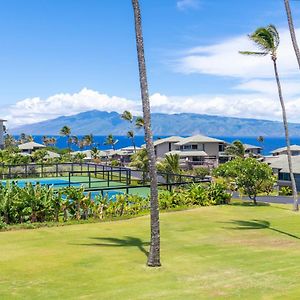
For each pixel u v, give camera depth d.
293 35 19.61
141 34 12.71
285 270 11.95
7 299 9.23
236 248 14.86
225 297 9.62
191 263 12.61
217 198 26.69
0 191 19.02
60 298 9.39
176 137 92.12
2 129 75.62
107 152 95.94
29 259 12.49
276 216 22.66
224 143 84.06
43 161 62.75
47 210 18.92
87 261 12.45
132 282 10.66
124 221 19.92
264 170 27.16
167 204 24.39
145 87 12.68
